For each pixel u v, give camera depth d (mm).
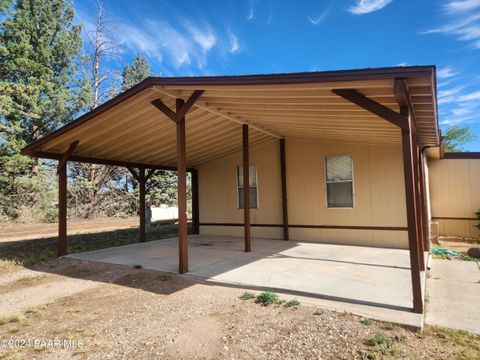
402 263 5383
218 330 2943
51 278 5254
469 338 2682
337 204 7812
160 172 22625
